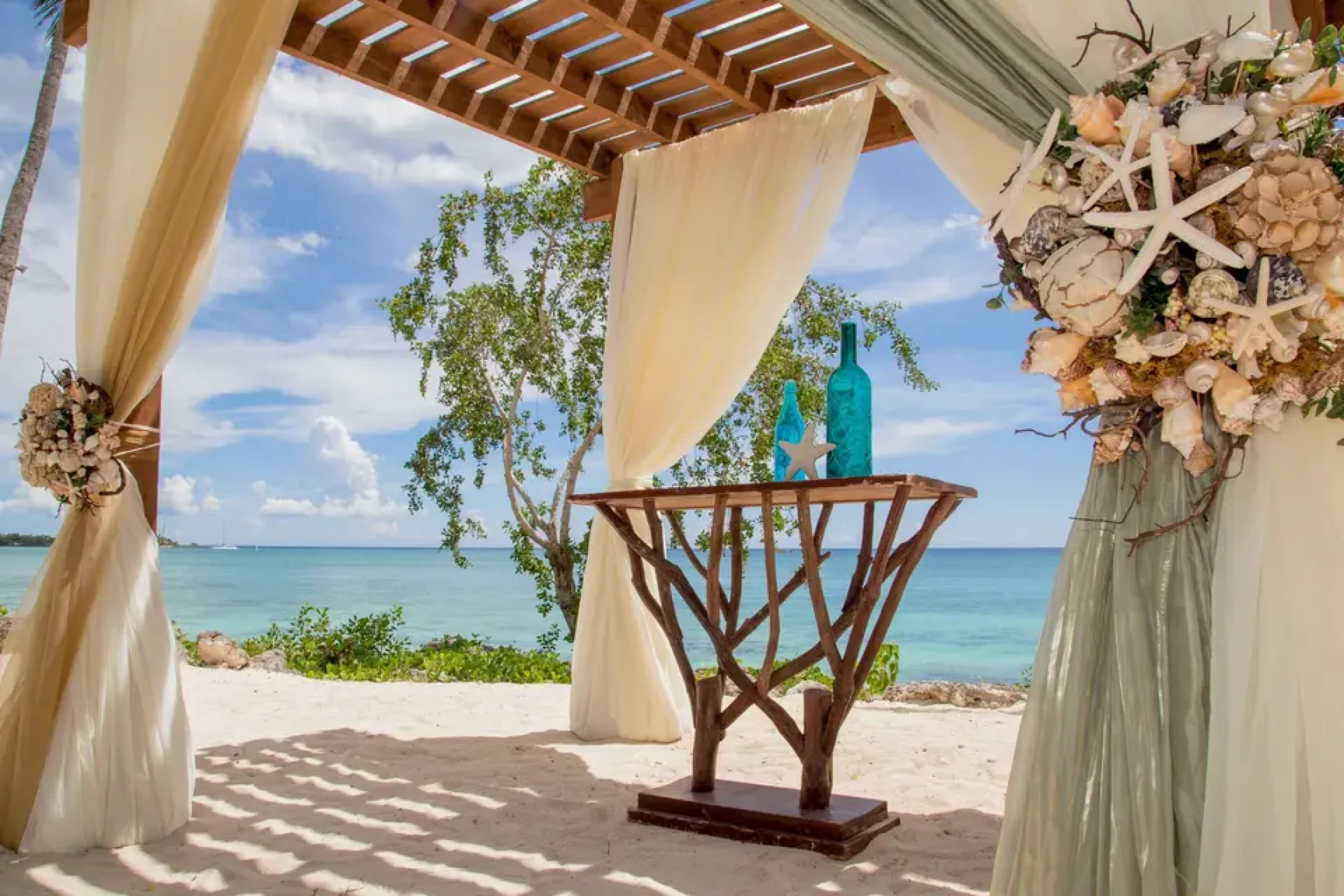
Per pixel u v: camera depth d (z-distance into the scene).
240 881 2.55
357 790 3.50
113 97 3.08
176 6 3.02
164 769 2.95
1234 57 1.52
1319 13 2.24
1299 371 1.52
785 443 2.98
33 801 2.74
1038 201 2.27
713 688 3.15
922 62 1.91
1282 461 1.58
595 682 4.39
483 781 3.63
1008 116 1.90
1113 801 1.61
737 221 4.15
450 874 2.61
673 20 3.84
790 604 30.22
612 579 4.42
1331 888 1.47
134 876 2.58
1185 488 1.65
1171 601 1.63
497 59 3.93
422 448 10.82
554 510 10.69
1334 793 1.49
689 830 3.00
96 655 2.85
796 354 9.91
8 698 2.86
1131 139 1.54
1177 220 1.48
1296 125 1.55
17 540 87.00
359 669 8.14
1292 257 1.49
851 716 4.94
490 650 10.56
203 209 2.97
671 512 3.41
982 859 2.70
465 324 10.46
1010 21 1.83
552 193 10.20
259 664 7.65
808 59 4.04
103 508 2.95
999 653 26.16
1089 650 1.69
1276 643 1.53
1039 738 1.70
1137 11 1.71
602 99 4.27
